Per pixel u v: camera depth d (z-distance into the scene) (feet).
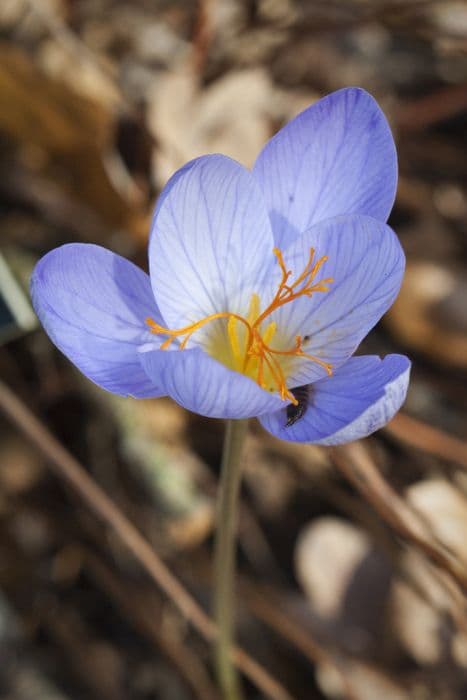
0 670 1.23
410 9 1.51
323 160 1.01
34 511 1.31
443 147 1.54
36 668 1.24
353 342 0.97
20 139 1.40
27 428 1.20
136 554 1.19
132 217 1.39
